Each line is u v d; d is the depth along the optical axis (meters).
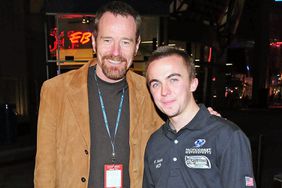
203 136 1.74
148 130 2.25
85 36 9.74
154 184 1.96
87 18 8.45
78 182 2.07
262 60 22.42
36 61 10.05
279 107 23.27
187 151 1.76
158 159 1.88
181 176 1.76
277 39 27.52
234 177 1.61
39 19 9.94
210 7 15.33
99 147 2.09
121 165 2.10
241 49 24.66
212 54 17.97
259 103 21.47
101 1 7.66
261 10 22.61
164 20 10.32
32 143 8.24
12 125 8.20
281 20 27.12
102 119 2.12
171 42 14.24
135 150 2.14
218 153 1.68
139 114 2.22
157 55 1.81
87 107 2.10
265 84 22.61
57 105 2.12
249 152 1.66
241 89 24.55
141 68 10.06
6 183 5.79
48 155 2.07
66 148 2.10
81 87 2.13
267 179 6.34
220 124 1.73
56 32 9.40
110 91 2.14
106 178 2.07
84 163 2.07
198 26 15.18
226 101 21.77
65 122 2.11
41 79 10.14
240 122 13.58
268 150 8.75
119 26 1.96
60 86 2.15
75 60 9.78
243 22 23.83
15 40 9.77
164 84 1.77
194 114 1.84
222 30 17.39
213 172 1.69
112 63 2.00
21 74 9.86
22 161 7.08
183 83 1.77
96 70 2.16
